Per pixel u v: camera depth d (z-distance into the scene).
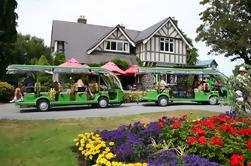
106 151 6.02
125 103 20.62
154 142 6.81
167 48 35.53
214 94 19.30
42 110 15.94
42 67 16.03
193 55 44.59
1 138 8.73
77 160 6.76
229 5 35.66
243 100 7.44
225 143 5.80
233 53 34.72
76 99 16.75
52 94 16.12
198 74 18.77
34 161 6.81
